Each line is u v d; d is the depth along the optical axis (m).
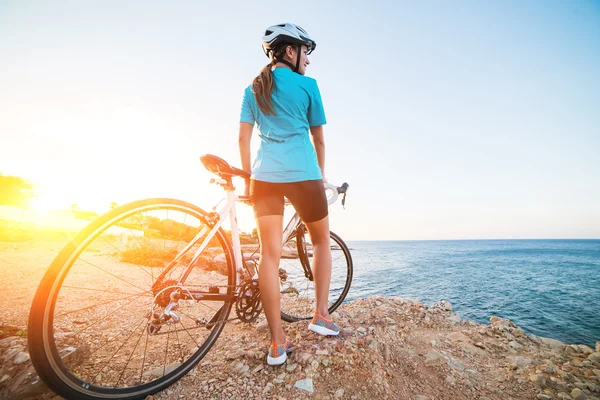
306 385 1.59
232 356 1.88
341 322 2.36
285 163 1.64
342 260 2.71
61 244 13.59
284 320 2.59
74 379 1.29
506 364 2.23
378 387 1.66
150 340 2.21
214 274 3.62
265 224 1.68
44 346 1.18
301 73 1.90
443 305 3.44
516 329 2.83
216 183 1.82
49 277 1.22
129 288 4.00
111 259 5.99
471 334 2.72
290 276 3.11
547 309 15.68
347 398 1.56
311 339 1.96
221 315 1.90
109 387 1.54
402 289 19.11
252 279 1.95
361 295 15.73
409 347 2.32
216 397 1.52
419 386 1.82
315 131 1.89
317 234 1.94
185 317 2.81
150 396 1.52
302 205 1.75
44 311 1.20
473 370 2.13
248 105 1.83
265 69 1.73
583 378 2.06
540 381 1.96
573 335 11.38
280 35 1.79
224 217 1.85
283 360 1.70
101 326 2.46
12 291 3.66
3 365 1.54
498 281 26.73
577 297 19.72
